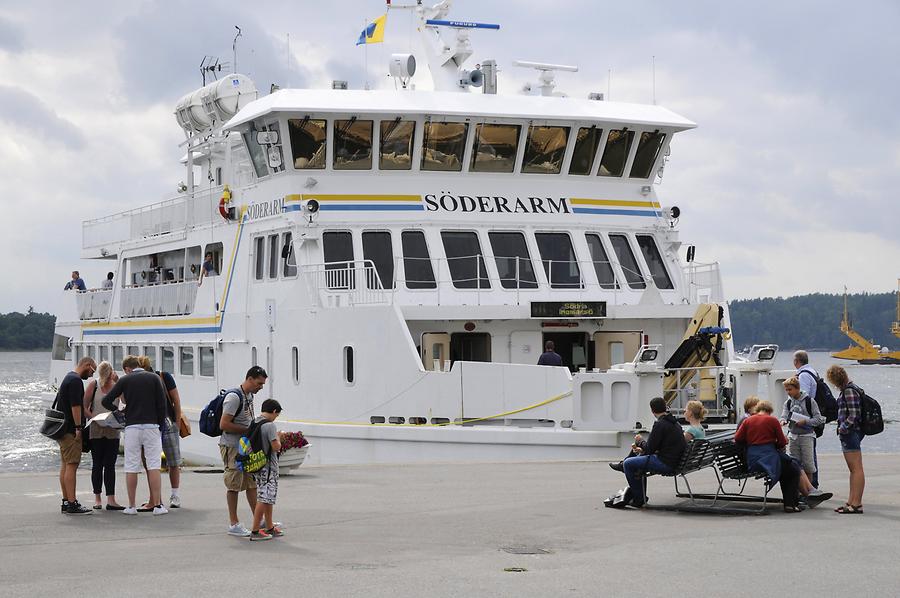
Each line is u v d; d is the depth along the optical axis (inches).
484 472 733.3
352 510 585.6
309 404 925.8
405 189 971.3
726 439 585.6
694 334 872.9
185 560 452.8
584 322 951.6
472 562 444.1
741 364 831.1
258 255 1027.3
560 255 1001.5
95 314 1454.2
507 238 989.8
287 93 971.3
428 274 955.3
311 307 921.5
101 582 409.4
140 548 482.0
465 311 882.8
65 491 579.2
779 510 576.4
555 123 996.6
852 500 565.0
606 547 474.9
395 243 957.8
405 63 1067.9
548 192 1009.5
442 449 809.5
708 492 642.8
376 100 965.2
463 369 810.2
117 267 1407.5
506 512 573.0
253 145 1013.8
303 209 939.3
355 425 863.7
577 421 764.6
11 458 1494.8
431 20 1133.7
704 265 1017.5
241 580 411.2
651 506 581.6
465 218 978.1
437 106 964.0
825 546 472.4
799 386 601.3
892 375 4158.5
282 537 506.9
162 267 1339.8
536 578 412.2
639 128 1025.5
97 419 592.4
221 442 516.7
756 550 464.4
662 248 1043.3
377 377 859.4
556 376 778.2
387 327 850.1
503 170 997.8
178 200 1254.9
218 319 1087.0
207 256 1148.5
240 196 1056.8
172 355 1209.4
